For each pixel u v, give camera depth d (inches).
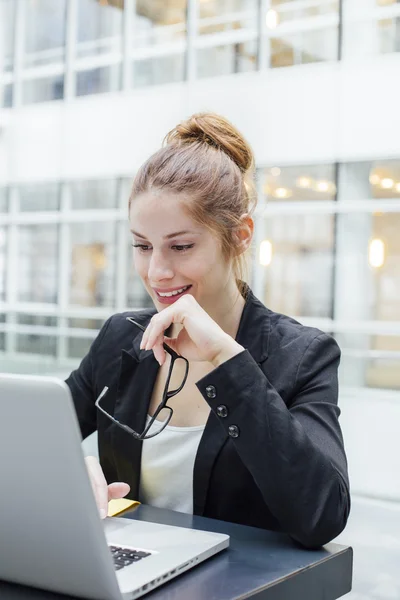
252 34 317.7
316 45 300.4
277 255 327.3
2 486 37.7
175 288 52.4
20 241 405.4
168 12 348.5
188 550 43.9
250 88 312.3
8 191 403.5
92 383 64.9
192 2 334.0
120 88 362.3
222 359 48.4
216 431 55.4
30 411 35.8
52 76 381.7
